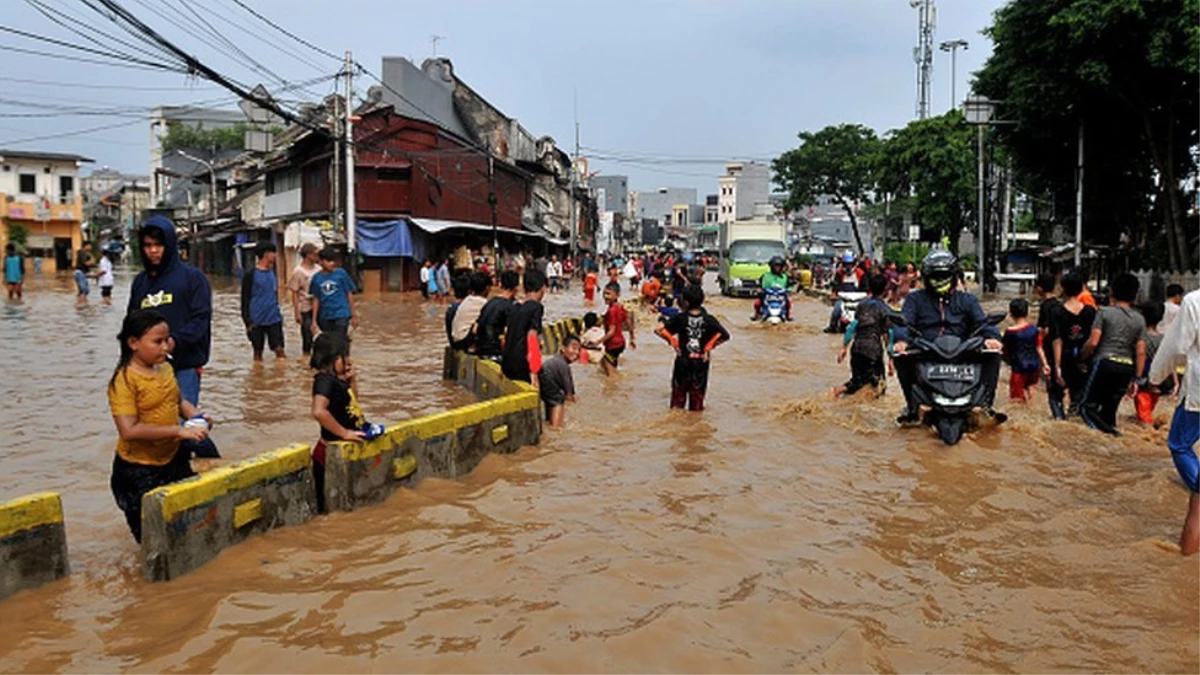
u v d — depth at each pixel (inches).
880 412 372.2
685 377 374.3
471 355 434.6
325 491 221.8
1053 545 207.2
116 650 147.9
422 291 1202.6
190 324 261.4
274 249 507.8
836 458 291.1
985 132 1501.0
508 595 171.6
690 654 147.7
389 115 1347.2
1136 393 368.8
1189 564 195.0
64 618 160.9
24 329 701.3
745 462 285.0
